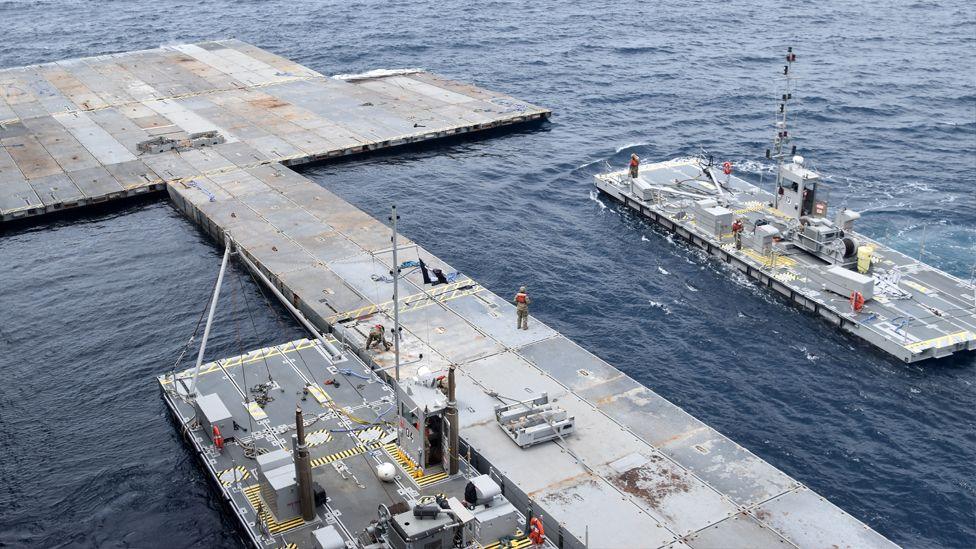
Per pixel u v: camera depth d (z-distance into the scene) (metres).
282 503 67.56
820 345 97.00
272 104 176.00
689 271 113.31
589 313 104.44
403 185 140.62
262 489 70.19
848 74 196.12
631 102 180.88
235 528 73.19
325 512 69.06
